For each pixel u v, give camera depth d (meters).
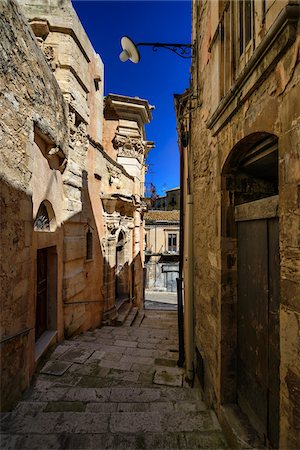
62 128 4.35
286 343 1.51
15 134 2.73
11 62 2.63
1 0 2.42
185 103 4.85
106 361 4.02
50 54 4.97
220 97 2.74
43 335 4.32
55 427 2.35
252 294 2.33
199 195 3.73
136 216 10.95
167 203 32.91
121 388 3.21
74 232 5.25
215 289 2.82
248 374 2.37
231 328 2.65
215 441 2.25
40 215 4.07
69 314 5.09
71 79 5.14
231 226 2.69
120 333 6.11
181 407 2.80
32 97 3.13
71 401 2.84
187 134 4.50
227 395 2.59
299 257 1.40
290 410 1.44
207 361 3.11
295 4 1.41
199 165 3.75
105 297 7.28
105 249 7.34
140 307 11.73
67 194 4.89
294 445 1.40
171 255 21.30
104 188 7.21
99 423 2.43
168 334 6.30
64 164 4.68
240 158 2.55
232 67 2.52
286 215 1.52
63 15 5.05
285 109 1.54
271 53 1.63
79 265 5.56
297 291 1.42
